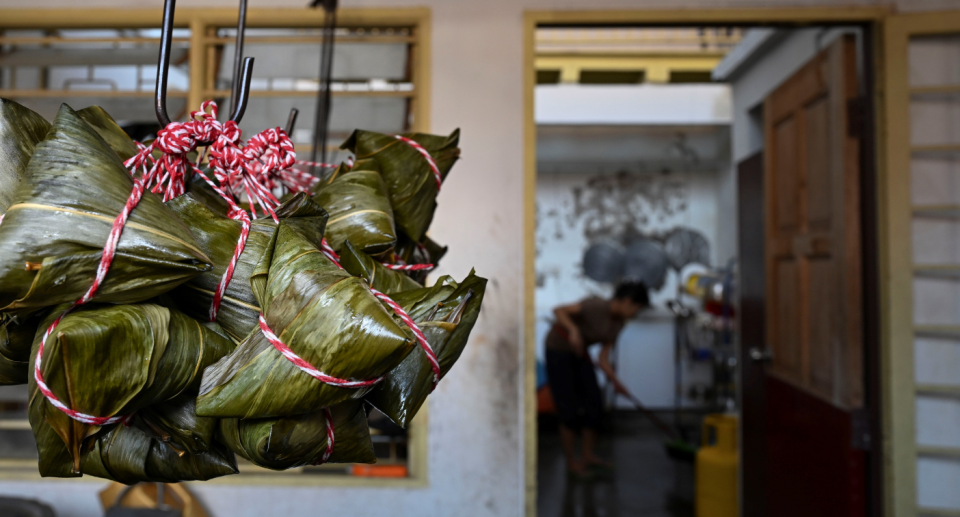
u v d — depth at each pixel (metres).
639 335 5.12
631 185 5.38
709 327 4.91
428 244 0.81
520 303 1.94
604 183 5.39
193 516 1.80
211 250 0.49
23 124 0.48
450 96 1.95
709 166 5.21
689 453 3.88
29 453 1.98
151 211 0.45
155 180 0.56
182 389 0.45
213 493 1.92
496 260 1.94
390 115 1.98
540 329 5.15
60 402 0.39
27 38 1.90
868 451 1.89
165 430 0.46
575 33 4.08
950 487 1.85
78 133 0.45
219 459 0.49
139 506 1.71
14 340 0.44
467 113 1.95
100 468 0.47
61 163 0.43
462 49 1.96
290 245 0.47
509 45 1.96
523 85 1.96
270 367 0.43
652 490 3.35
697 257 5.30
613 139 4.86
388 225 0.62
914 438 1.84
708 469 2.82
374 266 0.57
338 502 1.93
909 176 1.86
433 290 0.52
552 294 5.37
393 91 1.95
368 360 0.42
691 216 5.34
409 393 0.49
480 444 1.93
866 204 1.92
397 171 0.72
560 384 3.63
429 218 0.75
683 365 5.09
